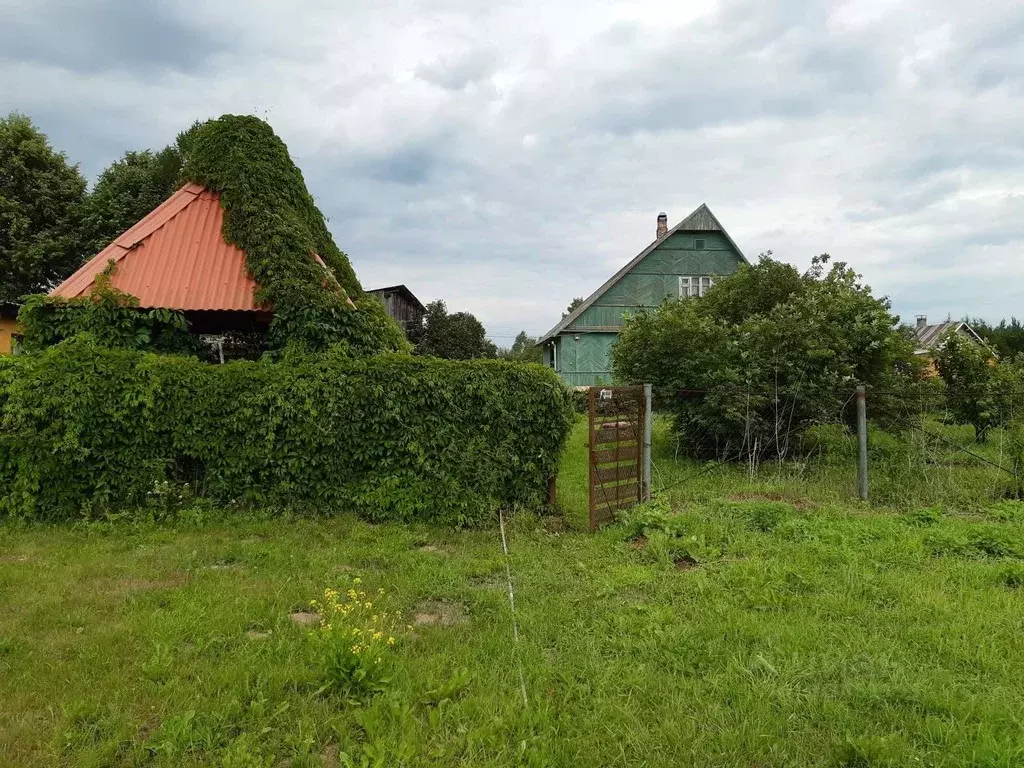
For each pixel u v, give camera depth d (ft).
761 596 17.56
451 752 10.70
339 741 11.15
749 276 49.03
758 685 12.82
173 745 10.66
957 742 10.79
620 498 27.78
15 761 10.39
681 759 10.60
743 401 39.17
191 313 33.71
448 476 27.30
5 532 24.75
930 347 51.26
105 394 27.02
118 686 12.71
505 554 22.76
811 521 25.49
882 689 12.44
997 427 45.44
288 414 27.63
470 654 14.30
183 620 15.96
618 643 14.89
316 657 13.69
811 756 10.72
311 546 23.90
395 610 17.25
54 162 98.84
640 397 29.12
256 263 32.01
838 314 40.57
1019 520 26.48
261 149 35.12
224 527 26.14
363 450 27.81
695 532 23.76
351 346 31.53
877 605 17.22
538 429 28.35
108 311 30.25
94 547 23.16
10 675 13.23
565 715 11.73
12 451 26.21
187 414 27.53
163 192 96.27
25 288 94.68
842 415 38.14
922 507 29.40
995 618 16.10
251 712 11.73
